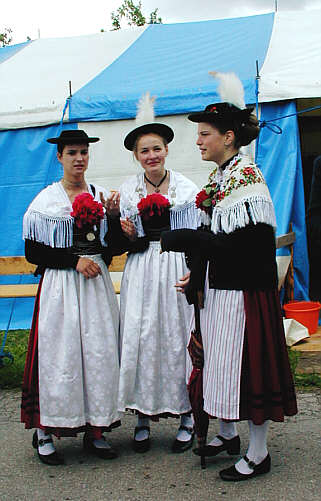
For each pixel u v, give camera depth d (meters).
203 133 2.68
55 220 2.98
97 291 3.00
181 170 5.71
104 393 2.96
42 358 2.92
